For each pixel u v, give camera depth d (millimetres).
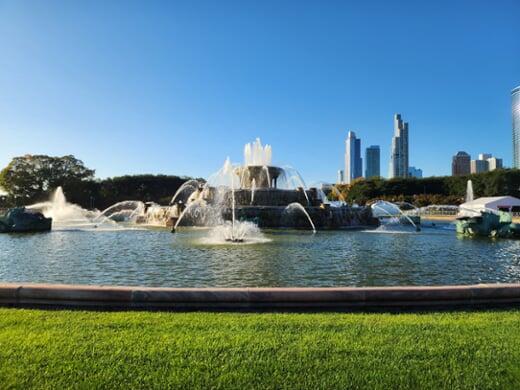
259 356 4230
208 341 4555
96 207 74562
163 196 77625
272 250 13875
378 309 5973
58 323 5078
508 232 19953
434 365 4129
